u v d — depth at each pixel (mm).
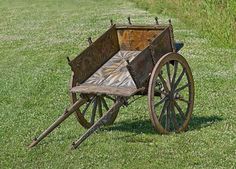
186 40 22344
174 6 29797
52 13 34219
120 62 11930
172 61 11531
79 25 28469
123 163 9992
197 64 18078
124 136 11367
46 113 13469
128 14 31109
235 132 11312
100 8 34938
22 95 15250
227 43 20953
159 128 11070
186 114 11633
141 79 10742
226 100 13719
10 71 18734
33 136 11703
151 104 10836
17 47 23688
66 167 9961
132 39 12211
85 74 11414
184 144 10672
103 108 13188
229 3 21422
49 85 16266
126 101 10953
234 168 9602
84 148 10727
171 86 11281
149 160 10055
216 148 10445
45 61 20156
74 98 11305
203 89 14789
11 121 12875
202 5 25281
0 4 40188
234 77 16188
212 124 11844
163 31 11297
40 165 10148
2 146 11188
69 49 22297
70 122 12547
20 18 33031
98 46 11727
